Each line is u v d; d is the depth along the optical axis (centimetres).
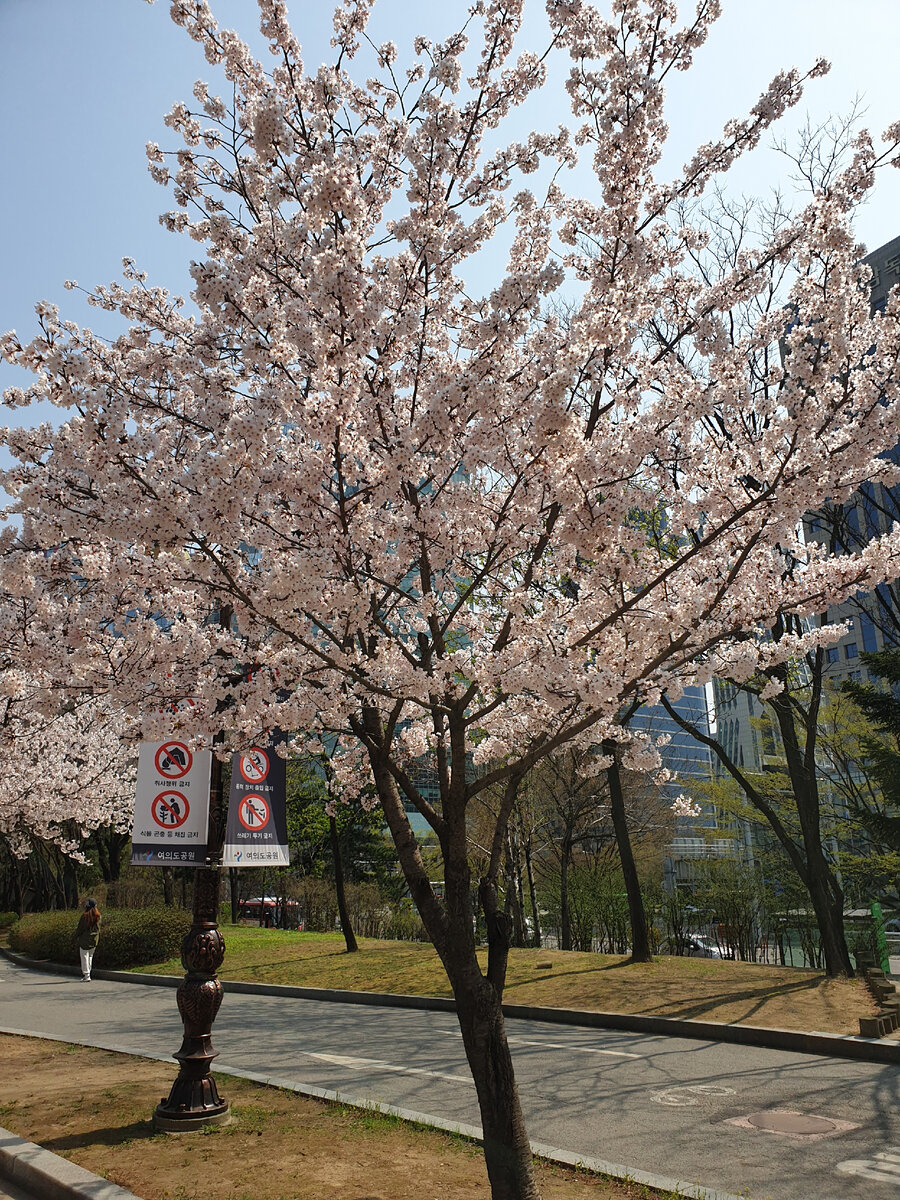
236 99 605
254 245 570
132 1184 523
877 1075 845
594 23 539
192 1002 671
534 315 525
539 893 2766
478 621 623
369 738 569
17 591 551
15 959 2327
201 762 726
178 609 597
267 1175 539
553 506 524
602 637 568
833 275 510
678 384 552
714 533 502
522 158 599
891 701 1430
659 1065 907
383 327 529
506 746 732
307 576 473
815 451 505
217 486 469
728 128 571
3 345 481
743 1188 554
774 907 2020
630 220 550
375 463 565
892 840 1655
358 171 603
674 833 3158
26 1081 804
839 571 544
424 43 600
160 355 560
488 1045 481
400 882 3734
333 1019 1265
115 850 3222
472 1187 520
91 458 473
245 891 4178
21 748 1661
